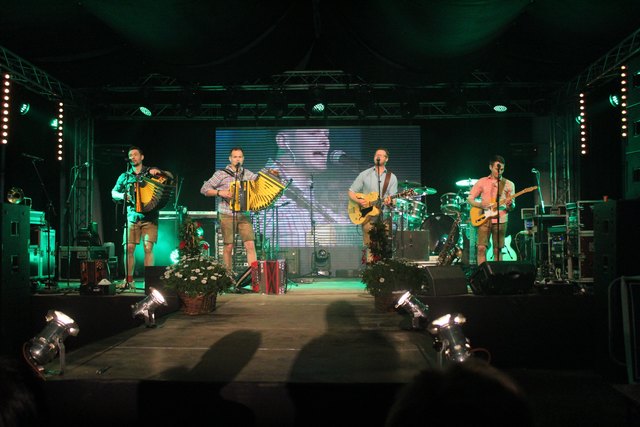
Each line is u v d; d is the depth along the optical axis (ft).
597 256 19.75
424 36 29.86
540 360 20.80
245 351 14.43
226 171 26.89
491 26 28.81
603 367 19.49
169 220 40.47
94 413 11.82
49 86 35.94
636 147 29.84
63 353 12.42
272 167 44.42
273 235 40.88
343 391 11.63
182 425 11.77
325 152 44.39
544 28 30.89
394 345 15.08
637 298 16.15
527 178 43.55
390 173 27.99
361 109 38.93
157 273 22.66
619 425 15.55
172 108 43.06
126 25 28.55
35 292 25.43
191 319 18.94
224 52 32.76
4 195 35.04
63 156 39.70
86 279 24.58
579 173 38.99
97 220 42.98
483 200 29.17
